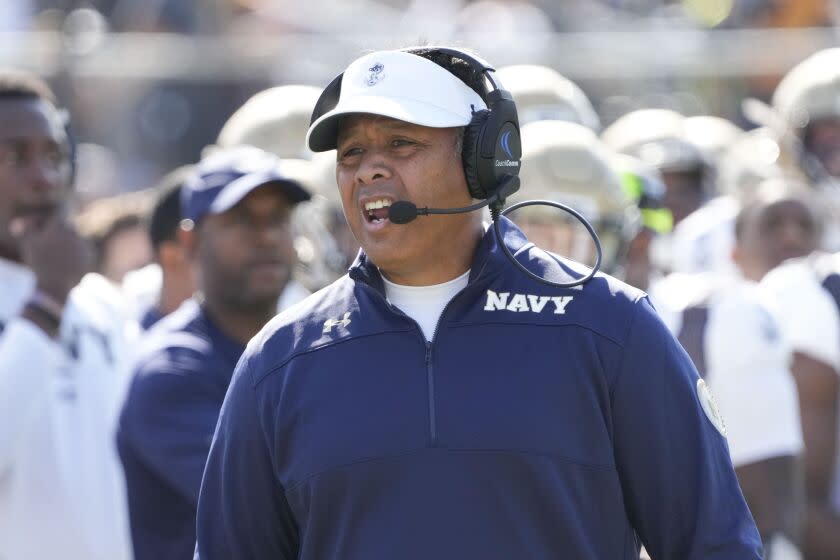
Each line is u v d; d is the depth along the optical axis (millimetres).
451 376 8336
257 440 8789
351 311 8703
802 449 14672
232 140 17781
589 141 13461
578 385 8289
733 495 8484
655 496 8445
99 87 26984
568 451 8203
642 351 8359
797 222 16562
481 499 8156
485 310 8484
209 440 12273
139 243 20562
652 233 15492
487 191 8602
